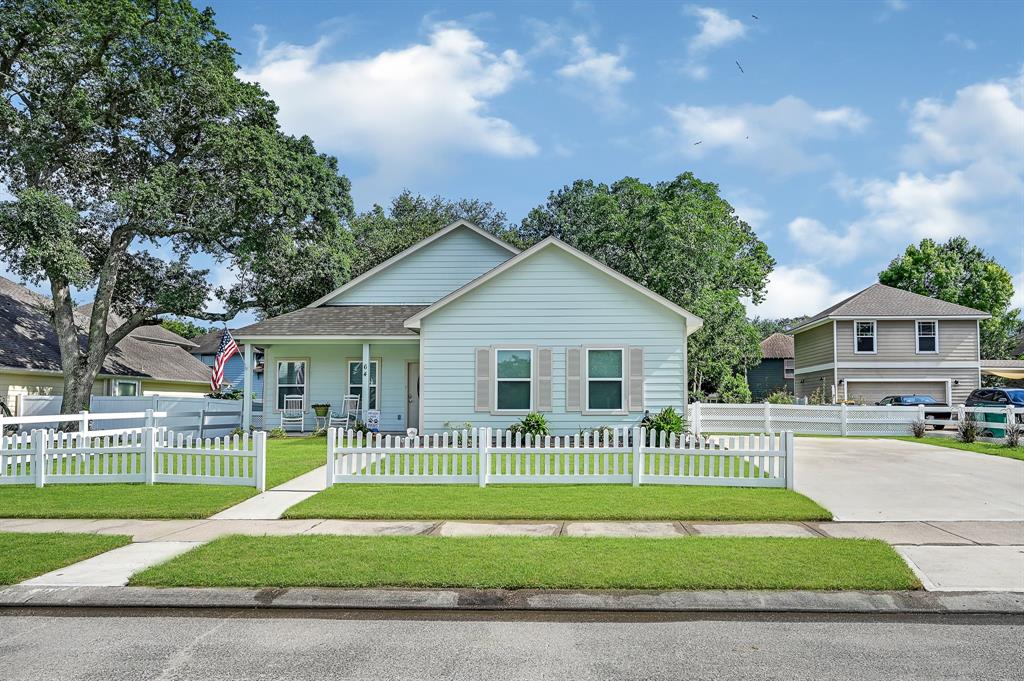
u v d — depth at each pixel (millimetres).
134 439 13781
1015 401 26750
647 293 21188
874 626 6262
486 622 6383
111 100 26422
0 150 25500
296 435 24328
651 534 9414
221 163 26375
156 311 29500
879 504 11570
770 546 8555
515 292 21609
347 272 30812
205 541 9109
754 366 54344
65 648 5738
